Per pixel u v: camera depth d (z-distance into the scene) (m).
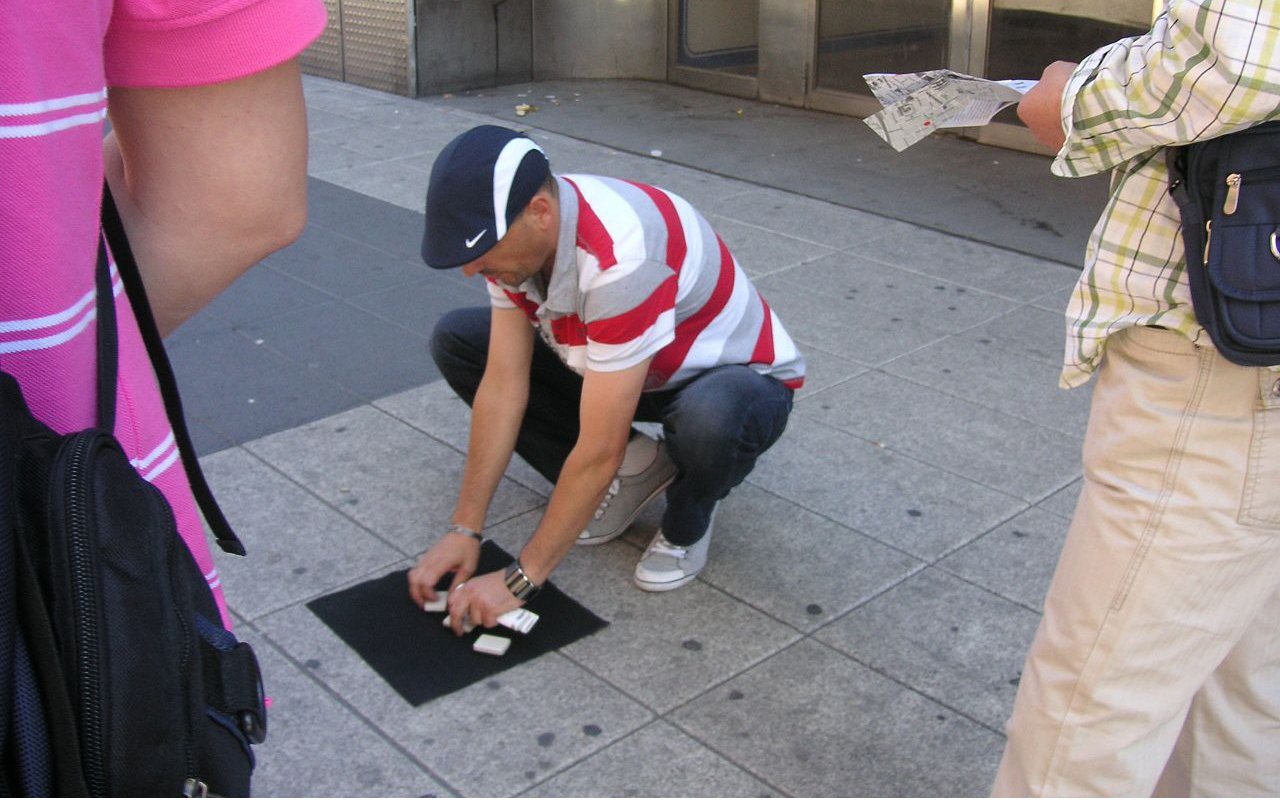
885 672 2.72
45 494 0.88
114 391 1.01
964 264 5.17
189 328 4.38
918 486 3.46
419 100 7.86
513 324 2.81
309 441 3.65
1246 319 1.56
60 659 0.86
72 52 0.92
